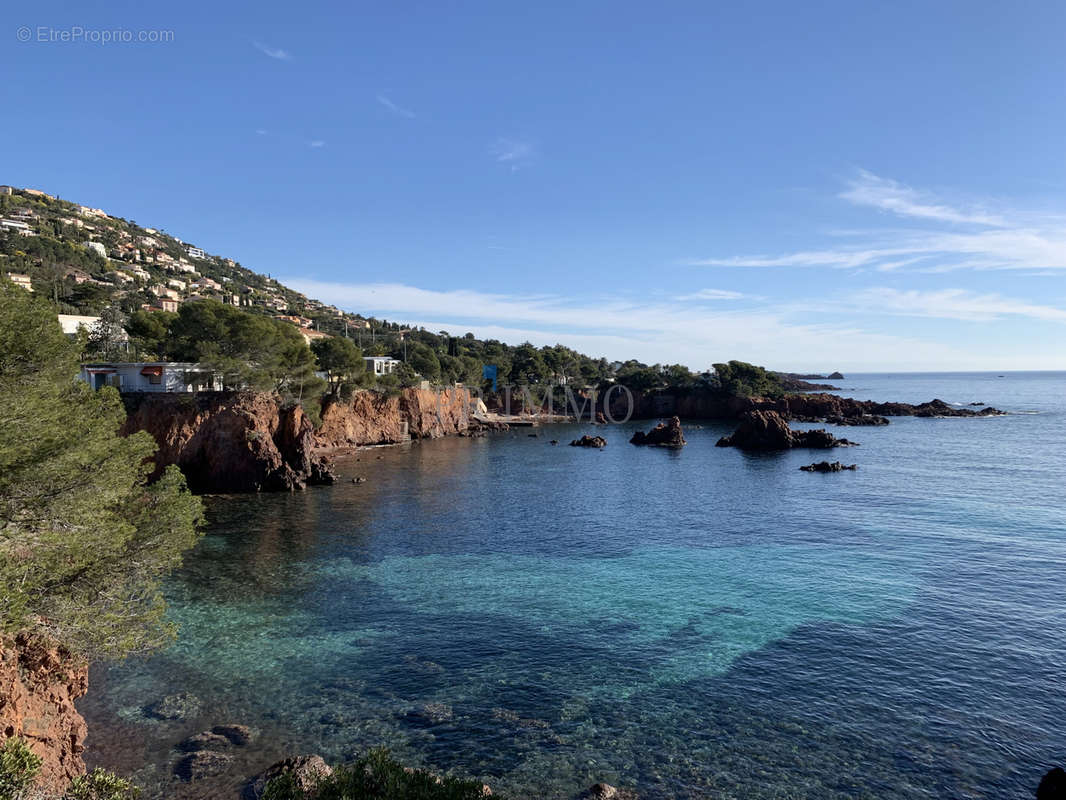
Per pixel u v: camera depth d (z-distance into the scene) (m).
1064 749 20.09
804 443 111.31
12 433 15.92
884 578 37.16
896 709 22.58
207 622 30.41
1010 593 34.12
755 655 27.03
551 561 41.62
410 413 127.19
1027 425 144.12
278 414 73.06
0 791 12.41
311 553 43.12
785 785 18.38
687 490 69.75
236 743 20.08
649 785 18.38
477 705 22.84
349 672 25.34
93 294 118.50
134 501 21.20
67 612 17.61
